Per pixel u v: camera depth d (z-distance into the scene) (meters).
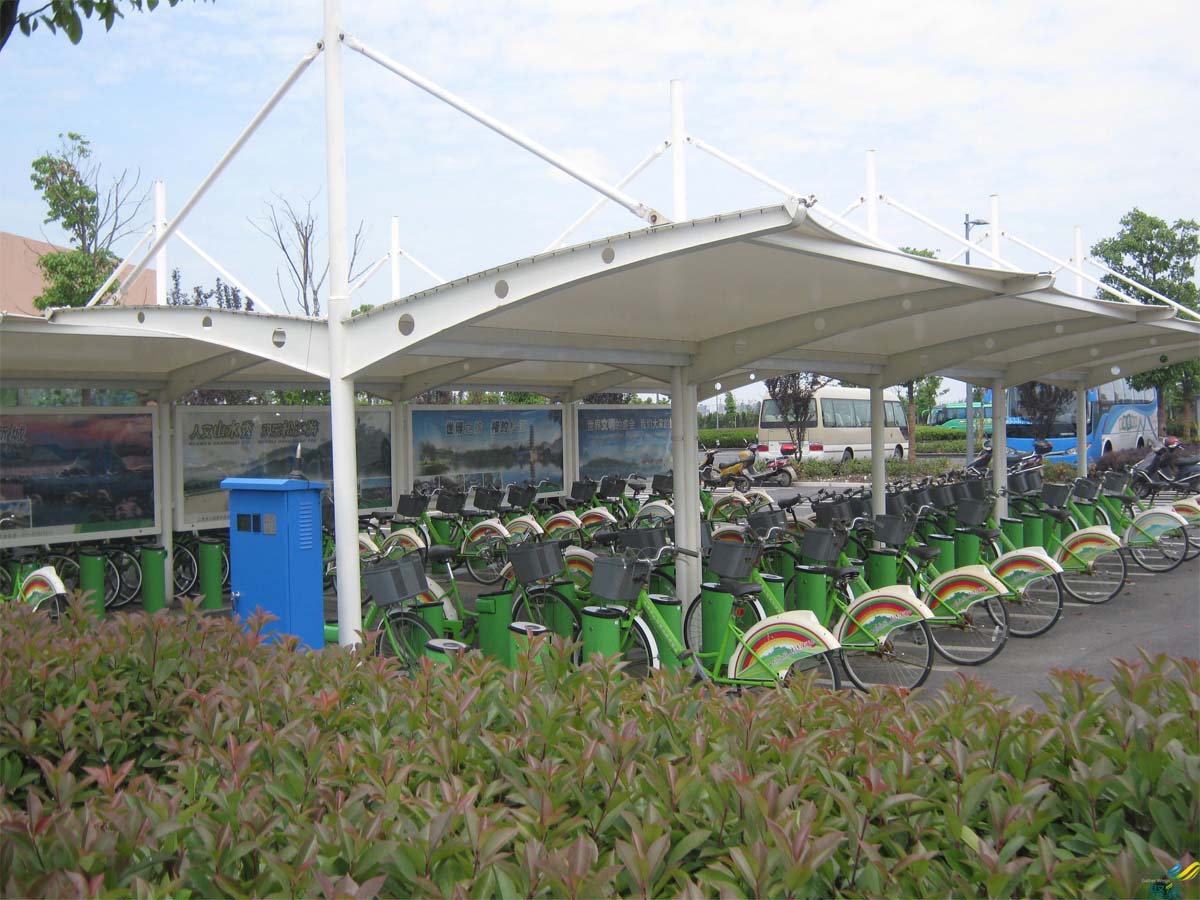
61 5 3.89
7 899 1.96
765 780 2.35
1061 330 8.15
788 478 22.55
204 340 6.27
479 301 5.07
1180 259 20.53
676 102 5.32
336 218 5.72
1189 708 2.77
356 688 3.44
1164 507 10.43
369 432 11.01
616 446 13.66
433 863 2.05
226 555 9.76
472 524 10.48
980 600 6.67
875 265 4.70
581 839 2.01
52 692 3.52
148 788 2.42
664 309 6.00
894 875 2.12
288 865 2.04
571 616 6.41
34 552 8.83
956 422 39.09
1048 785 2.45
